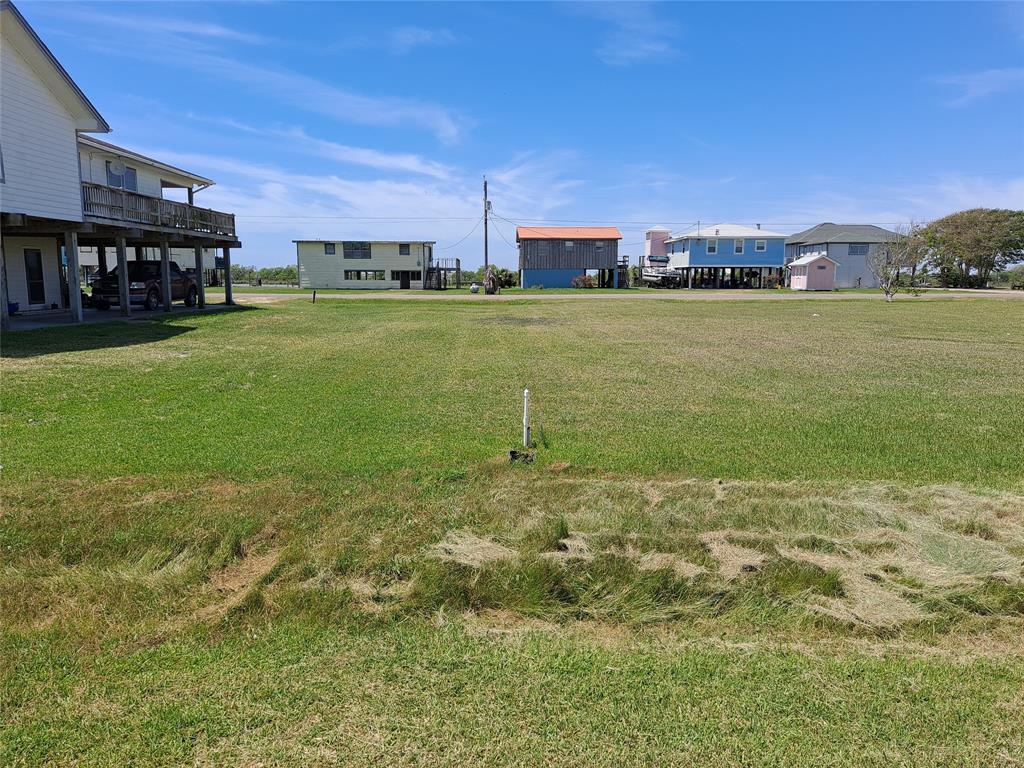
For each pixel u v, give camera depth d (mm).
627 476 5258
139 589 3436
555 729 2504
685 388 9297
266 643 3031
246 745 2402
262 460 5461
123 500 4516
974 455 5918
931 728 2535
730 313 26172
